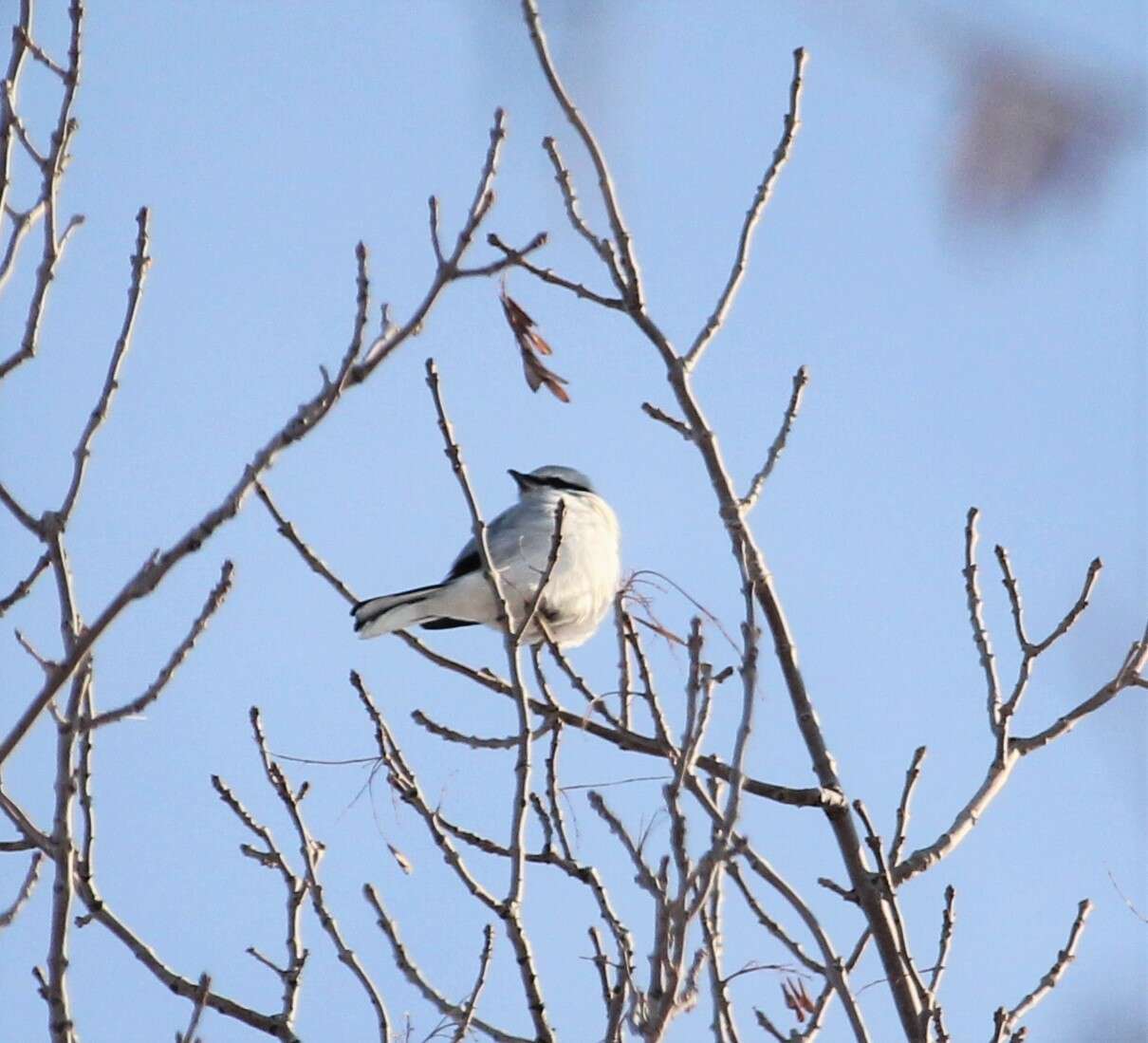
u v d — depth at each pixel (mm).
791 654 10375
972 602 10906
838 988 8758
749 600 8125
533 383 9234
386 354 7695
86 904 8664
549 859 9125
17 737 7664
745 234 10570
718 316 10469
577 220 10156
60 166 8547
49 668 7707
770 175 10578
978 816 10344
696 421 10281
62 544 7910
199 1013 7816
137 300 8273
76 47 8688
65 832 7762
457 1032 8414
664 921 8016
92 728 7848
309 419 7668
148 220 8336
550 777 9219
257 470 7680
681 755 7984
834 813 10094
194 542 7598
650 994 7879
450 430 8891
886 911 9578
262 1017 8539
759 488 10477
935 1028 9047
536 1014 8195
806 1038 8836
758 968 9109
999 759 10562
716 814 8695
